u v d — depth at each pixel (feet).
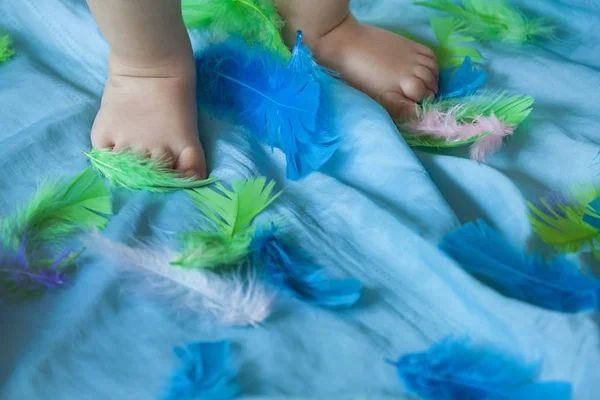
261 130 3.11
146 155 2.88
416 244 2.46
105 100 3.07
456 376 2.05
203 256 2.40
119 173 2.75
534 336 2.14
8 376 2.02
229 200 2.68
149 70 3.02
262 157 3.04
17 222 2.51
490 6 4.01
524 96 3.30
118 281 2.33
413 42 3.64
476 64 3.66
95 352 2.11
